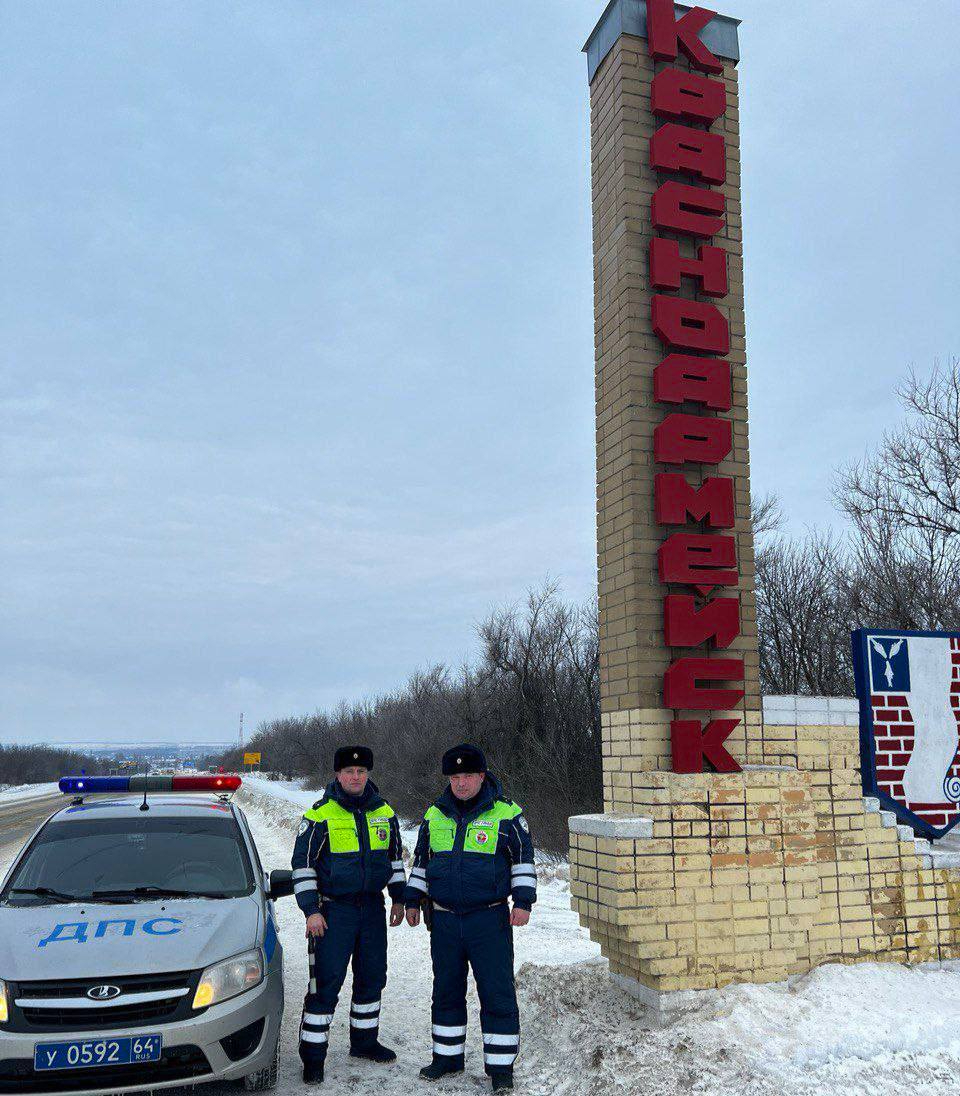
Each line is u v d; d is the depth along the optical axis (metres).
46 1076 4.27
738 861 5.80
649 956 5.52
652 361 6.59
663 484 6.30
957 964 6.39
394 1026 6.46
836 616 21.02
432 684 30.17
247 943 4.98
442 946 5.32
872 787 6.70
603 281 7.03
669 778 5.79
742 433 6.73
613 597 6.55
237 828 6.35
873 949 6.23
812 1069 4.84
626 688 6.27
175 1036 4.43
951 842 11.01
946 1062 4.96
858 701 6.71
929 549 18.44
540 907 11.23
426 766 22.95
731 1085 4.70
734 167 7.11
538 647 21.23
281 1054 5.86
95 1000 4.39
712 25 7.27
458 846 5.26
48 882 5.59
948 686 6.96
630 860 5.61
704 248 6.77
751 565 6.53
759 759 6.31
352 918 5.50
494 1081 5.04
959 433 18.16
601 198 7.16
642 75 6.95
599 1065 5.09
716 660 6.20
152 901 5.39
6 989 4.39
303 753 59.03
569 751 18.39
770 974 5.75
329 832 5.51
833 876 6.25
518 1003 6.39
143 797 6.64
